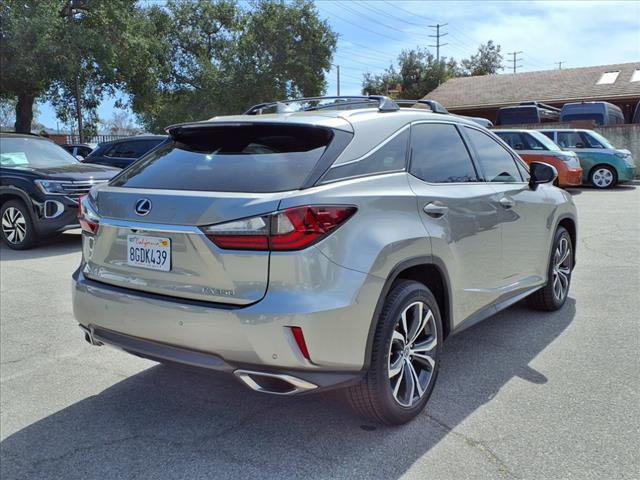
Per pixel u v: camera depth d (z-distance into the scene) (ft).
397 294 10.07
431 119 12.48
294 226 8.70
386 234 9.77
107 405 11.76
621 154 52.54
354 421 10.80
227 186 9.60
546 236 15.96
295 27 114.93
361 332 9.28
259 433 10.49
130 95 94.38
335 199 9.18
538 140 47.42
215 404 11.70
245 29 119.24
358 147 10.26
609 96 87.71
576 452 9.62
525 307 17.69
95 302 10.53
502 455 9.58
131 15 87.45
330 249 8.96
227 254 8.92
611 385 12.11
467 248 12.07
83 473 9.41
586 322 16.20
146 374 13.28
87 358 14.29
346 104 12.88
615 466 9.21
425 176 11.51
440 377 12.66
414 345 10.80
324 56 117.50
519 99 96.17
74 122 99.86
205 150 10.94
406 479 8.98
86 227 11.16
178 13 113.70
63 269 24.06
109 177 29.94
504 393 11.83
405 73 140.97
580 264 23.22
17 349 14.88
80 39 75.05
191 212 9.30
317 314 8.69
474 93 104.01
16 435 10.64
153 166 11.18
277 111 12.67
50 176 28.04
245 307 8.82
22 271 23.70
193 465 9.53
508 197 13.87
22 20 70.44
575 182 46.55
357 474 9.14
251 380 9.12
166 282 9.64
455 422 10.68
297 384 8.93
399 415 10.30
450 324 11.77
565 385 12.15
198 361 9.34
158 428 10.79
